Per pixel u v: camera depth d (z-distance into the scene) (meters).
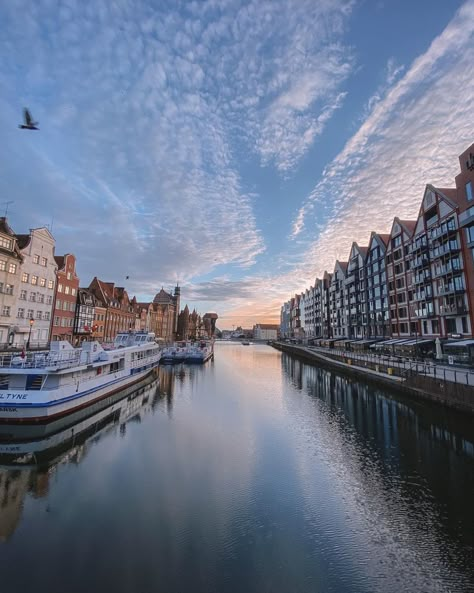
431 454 16.44
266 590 7.85
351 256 78.00
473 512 11.19
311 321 117.56
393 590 7.90
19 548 9.22
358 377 42.03
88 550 9.17
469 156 34.69
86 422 22.39
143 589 7.82
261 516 10.95
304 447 17.47
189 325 162.50
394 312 56.62
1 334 39.34
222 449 17.17
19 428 19.33
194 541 9.64
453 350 34.25
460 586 8.04
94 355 26.67
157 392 33.72
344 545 9.52
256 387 37.09
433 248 42.75
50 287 48.41
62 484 13.20
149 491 12.65
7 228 40.81
